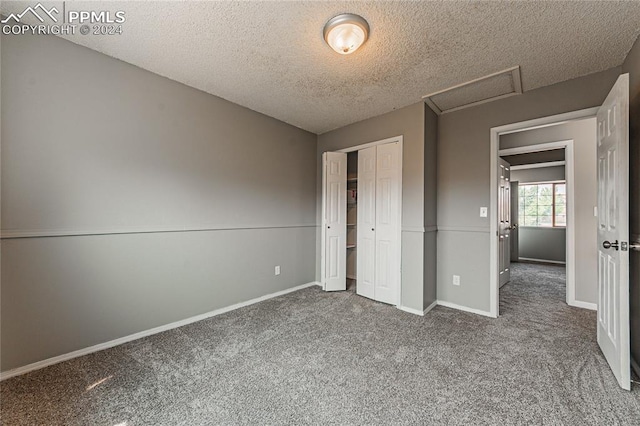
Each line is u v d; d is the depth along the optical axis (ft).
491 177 9.29
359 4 5.29
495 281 9.11
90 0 5.21
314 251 13.32
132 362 6.28
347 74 7.90
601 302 6.76
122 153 7.25
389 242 10.52
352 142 11.94
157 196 7.91
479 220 9.50
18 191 5.78
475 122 9.68
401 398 5.06
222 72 7.84
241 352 6.73
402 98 9.38
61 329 6.32
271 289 11.21
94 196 6.79
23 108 5.84
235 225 9.91
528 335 7.68
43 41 6.08
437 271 10.45
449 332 7.89
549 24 5.75
